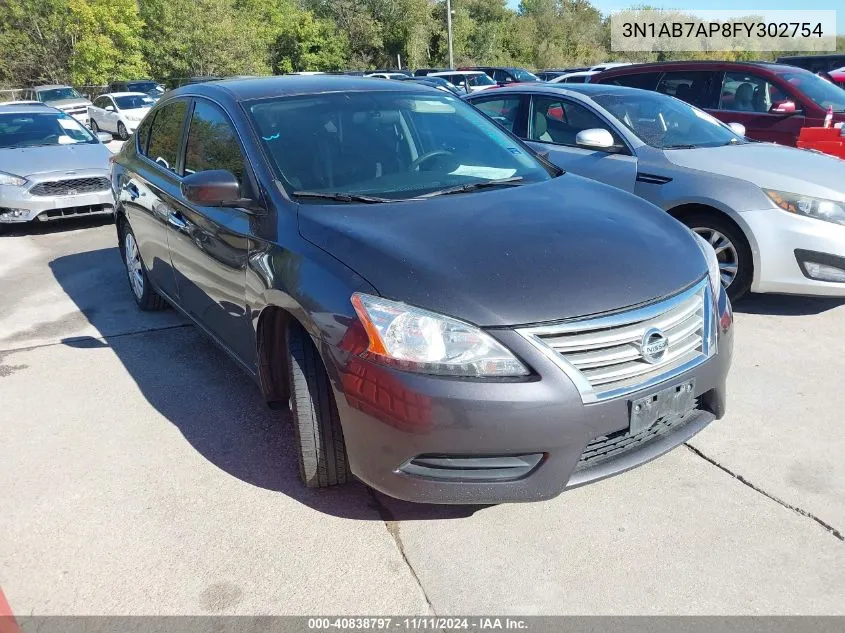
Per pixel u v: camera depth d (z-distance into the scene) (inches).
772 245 183.6
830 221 180.1
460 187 132.8
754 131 311.7
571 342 97.0
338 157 136.4
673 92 334.0
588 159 217.8
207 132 154.1
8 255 293.3
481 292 98.1
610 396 98.1
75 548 109.0
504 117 249.8
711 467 125.3
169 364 175.3
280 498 119.8
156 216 174.4
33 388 164.1
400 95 158.4
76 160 335.3
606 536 108.4
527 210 121.4
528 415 94.7
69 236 325.1
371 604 96.7
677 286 107.7
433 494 99.2
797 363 164.2
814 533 107.6
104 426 145.7
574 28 2391.7
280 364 128.7
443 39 1838.1
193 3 1376.7
